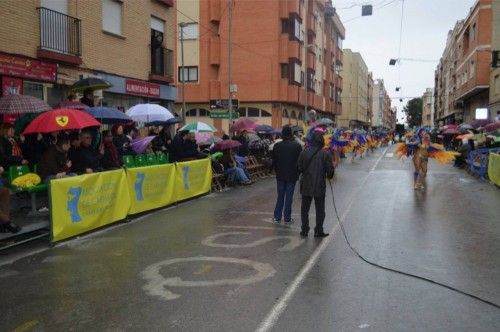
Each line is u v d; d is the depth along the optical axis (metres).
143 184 10.47
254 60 36.09
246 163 17.95
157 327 4.53
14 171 9.27
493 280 5.89
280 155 9.61
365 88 97.12
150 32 20.02
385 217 10.09
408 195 13.50
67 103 11.30
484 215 10.31
